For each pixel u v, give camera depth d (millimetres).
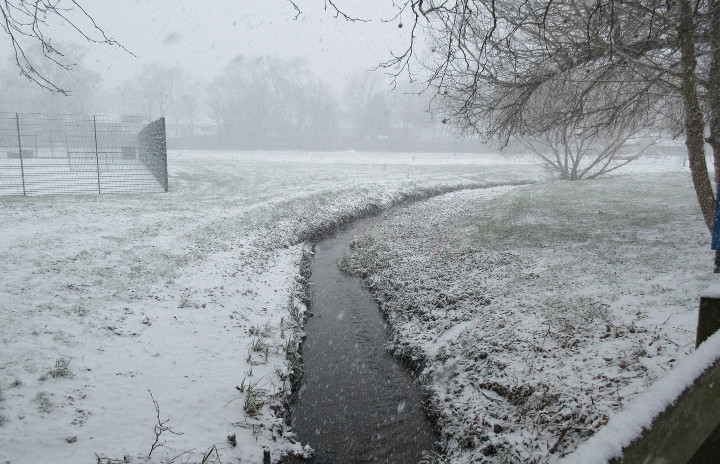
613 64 10664
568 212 19031
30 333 7535
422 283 12164
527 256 12930
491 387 7145
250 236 15578
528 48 13844
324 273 14273
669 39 10836
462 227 17938
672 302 8250
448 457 6129
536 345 7738
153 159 27047
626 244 13180
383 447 6516
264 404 6973
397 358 9125
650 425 1463
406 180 31875
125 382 6793
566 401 6098
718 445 1507
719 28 9695
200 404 6645
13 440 5281
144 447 5547
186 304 9641
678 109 15094
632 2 9172
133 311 9000
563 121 12781
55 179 23781
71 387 6406
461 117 13648
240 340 8781
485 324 9062
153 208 17828
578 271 11039
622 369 6391
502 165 47406
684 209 18828
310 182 28438
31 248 11602
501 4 11438
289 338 9414
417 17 6297
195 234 14602
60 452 5281
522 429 6043
